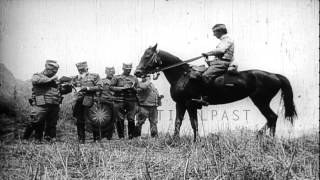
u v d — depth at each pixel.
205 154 4.82
